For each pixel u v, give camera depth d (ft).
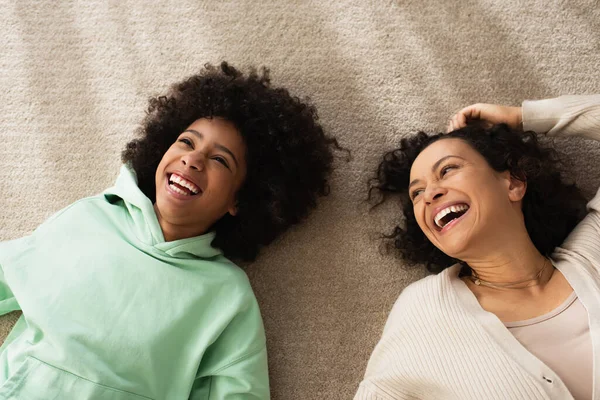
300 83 4.12
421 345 3.10
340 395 3.73
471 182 3.14
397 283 3.87
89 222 3.59
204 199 3.47
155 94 4.14
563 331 2.89
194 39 4.21
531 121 3.60
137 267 3.42
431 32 4.12
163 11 4.26
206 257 3.67
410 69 4.09
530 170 3.35
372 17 4.17
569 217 3.62
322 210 3.99
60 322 3.26
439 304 3.15
